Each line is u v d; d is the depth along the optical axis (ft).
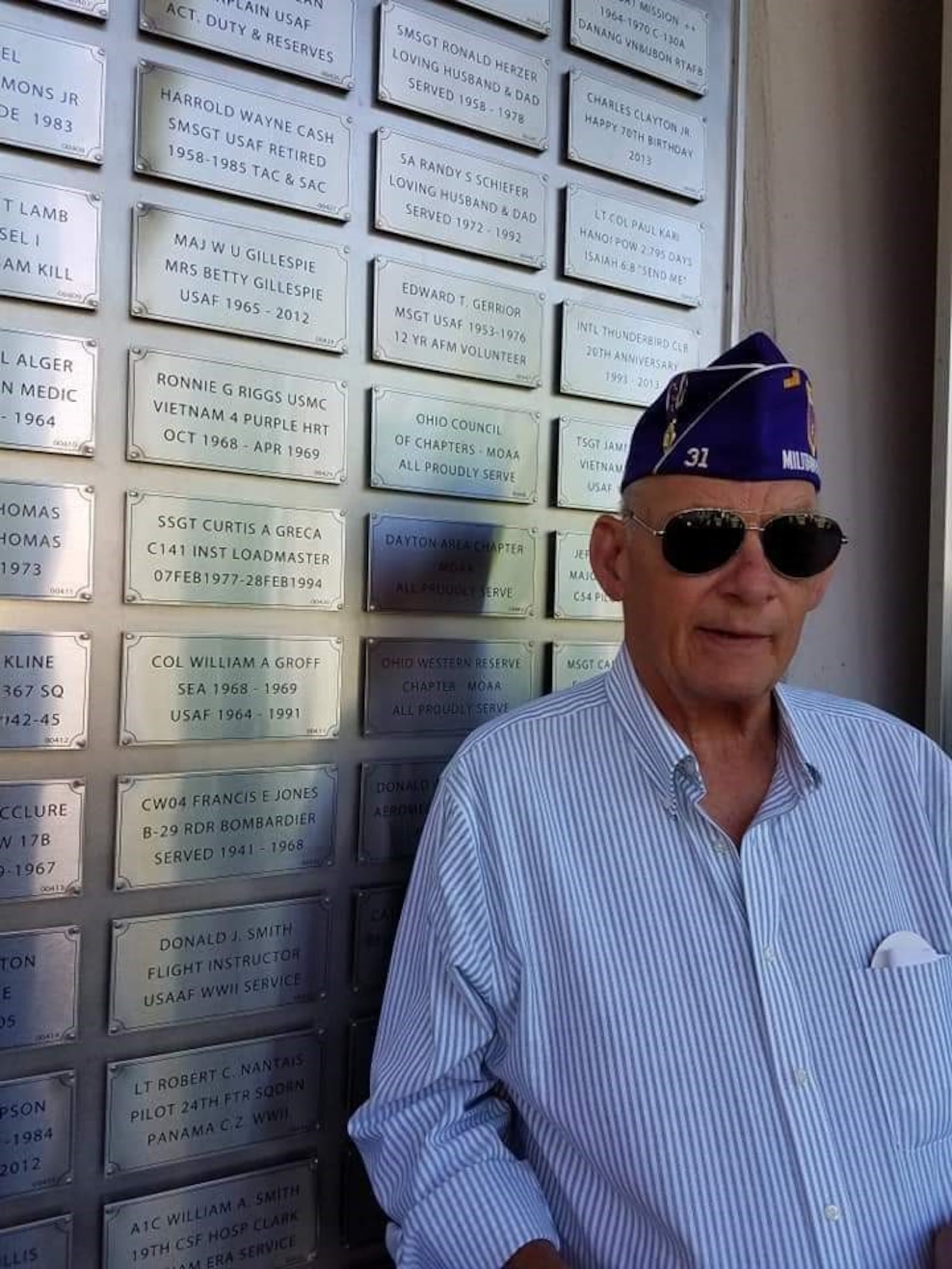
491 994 2.96
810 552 3.00
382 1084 2.94
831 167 4.51
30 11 2.76
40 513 2.79
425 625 3.43
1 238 2.73
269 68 3.10
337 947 3.29
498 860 2.98
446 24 3.42
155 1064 3.00
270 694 3.14
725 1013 2.85
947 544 4.41
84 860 2.87
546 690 3.69
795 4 4.39
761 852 2.99
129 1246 2.96
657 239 3.91
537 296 3.64
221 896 3.10
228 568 3.07
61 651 2.83
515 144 3.57
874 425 4.67
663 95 3.92
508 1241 2.69
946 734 4.42
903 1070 2.95
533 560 3.66
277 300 3.14
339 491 3.27
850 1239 2.78
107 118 2.86
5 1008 2.78
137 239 2.92
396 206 3.34
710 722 3.17
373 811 3.34
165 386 2.97
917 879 3.25
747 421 2.96
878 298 4.67
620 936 2.91
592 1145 2.83
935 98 4.85
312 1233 3.26
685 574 2.97
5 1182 2.79
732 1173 2.76
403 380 3.38
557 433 3.69
